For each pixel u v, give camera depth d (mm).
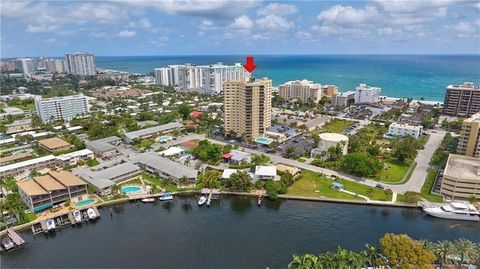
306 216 160750
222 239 142375
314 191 183250
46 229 146875
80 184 175375
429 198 172375
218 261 127500
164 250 134875
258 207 171250
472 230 147500
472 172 176000
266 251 133375
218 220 158875
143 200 177000
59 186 170000
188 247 136750
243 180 184125
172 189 187875
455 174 173625
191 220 159125
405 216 159750
